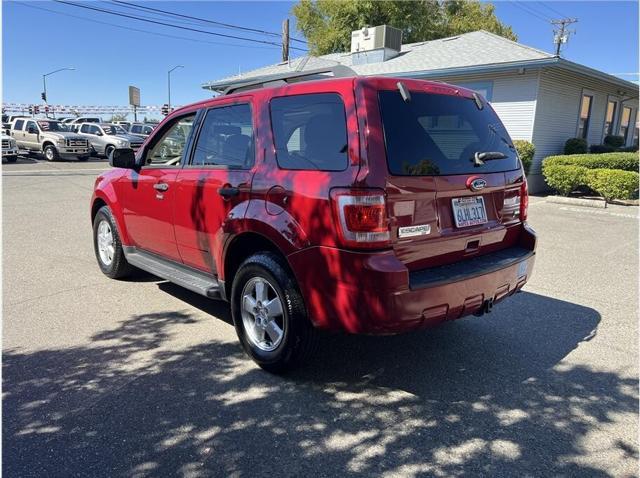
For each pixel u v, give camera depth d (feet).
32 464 8.39
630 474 8.41
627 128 71.46
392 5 93.86
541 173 48.78
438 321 10.18
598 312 15.93
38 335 13.58
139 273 19.15
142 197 15.57
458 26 107.55
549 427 9.71
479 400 10.66
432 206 10.14
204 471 8.30
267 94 11.68
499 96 48.11
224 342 13.33
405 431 9.51
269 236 10.77
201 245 13.37
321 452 8.85
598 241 26.12
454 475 8.32
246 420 9.77
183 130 14.74
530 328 14.61
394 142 9.73
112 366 11.88
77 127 90.99
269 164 11.20
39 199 38.99
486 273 10.69
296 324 10.77
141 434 9.25
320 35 102.47
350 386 11.16
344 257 9.46
